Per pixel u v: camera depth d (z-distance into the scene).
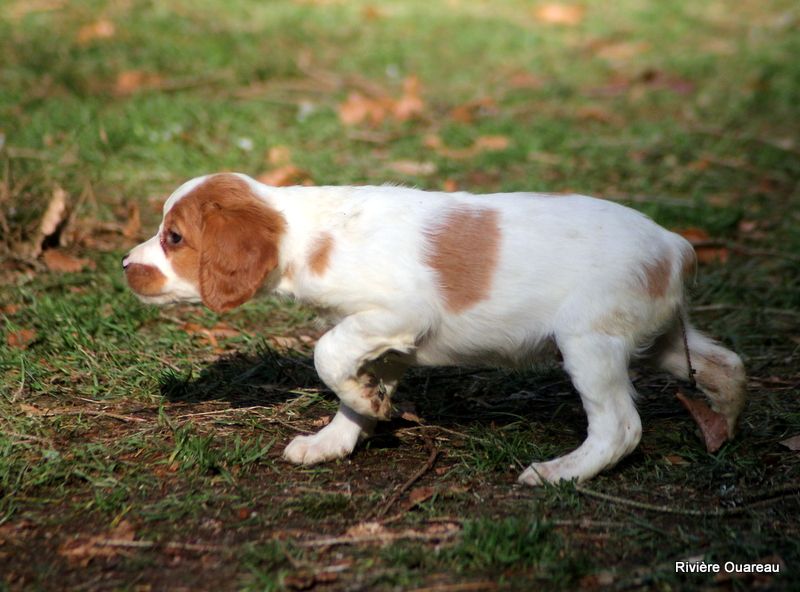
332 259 5.79
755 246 9.90
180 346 7.75
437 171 11.38
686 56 16.00
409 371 7.55
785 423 6.66
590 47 16.52
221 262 5.79
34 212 9.41
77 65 13.65
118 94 13.10
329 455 6.15
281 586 4.81
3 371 7.16
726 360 6.16
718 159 12.11
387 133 12.53
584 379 5.71
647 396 7.20
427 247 5.78
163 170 10.98
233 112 12.57
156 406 6.87
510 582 4.89
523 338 5.88
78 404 6.84
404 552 5.05
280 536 5.30
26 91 12.80
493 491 5.79
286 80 14.22
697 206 10.47
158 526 5.41
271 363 7.48
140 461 6.11
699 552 5.12
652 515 5.52
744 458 6.16
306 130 12.34
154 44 14.62
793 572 4.88
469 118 13.04
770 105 14.07
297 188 6.15
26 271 8.80
